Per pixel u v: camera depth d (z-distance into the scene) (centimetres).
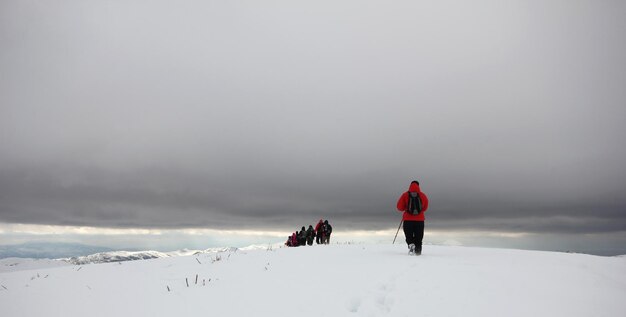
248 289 731
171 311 647
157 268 1038
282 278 797
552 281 751
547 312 597
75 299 738
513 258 1006
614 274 867
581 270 855
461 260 948
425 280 723
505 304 621
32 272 1052
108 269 1056
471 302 624
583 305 634
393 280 734
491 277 752
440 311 593
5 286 868
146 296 733
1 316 667
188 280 838
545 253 1147
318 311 607
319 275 801
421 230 1077
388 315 585
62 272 1029
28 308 698
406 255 1075
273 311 615
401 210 1113
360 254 1128
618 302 659
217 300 682
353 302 651
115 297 738
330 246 1504
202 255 1319
